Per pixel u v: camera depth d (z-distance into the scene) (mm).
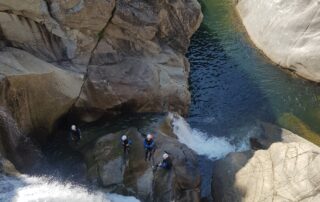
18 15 22688
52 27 23547
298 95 29812
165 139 23453
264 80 31078
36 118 23312
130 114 26344
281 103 29172
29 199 18875
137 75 26062
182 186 21172
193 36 35219
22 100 22125
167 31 30172
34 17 22938
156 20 27078
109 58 25969
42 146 23969
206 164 24547
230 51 33844
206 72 31578
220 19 37719
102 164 21844
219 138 26438
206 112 28328
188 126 27094
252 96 29672
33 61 22734
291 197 19172
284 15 33125
